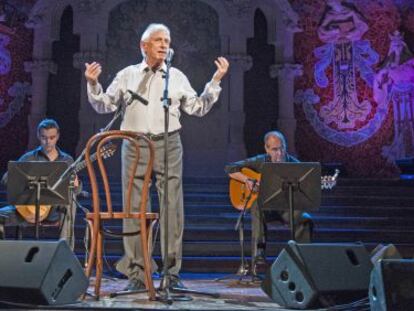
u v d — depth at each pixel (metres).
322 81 11.33
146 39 3.95
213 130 11.12
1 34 11.17
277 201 4.01
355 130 11.19
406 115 11.07
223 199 8.37
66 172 3.96
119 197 8.19
